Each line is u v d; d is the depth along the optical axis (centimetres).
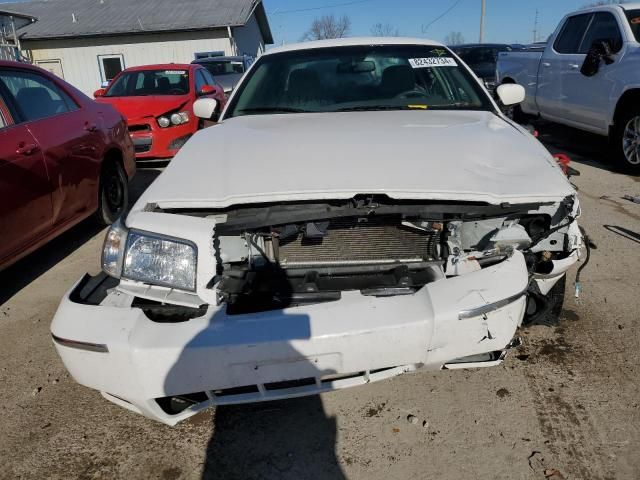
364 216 196
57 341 181
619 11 595
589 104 625
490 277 188
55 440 214
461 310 179
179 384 174
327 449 204
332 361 175
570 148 734
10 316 318
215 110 354
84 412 230
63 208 372
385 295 187
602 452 195
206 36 2116
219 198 191
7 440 215
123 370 174
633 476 184
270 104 318
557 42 707
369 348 175
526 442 201
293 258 207
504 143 233
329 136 242
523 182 200
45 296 343
